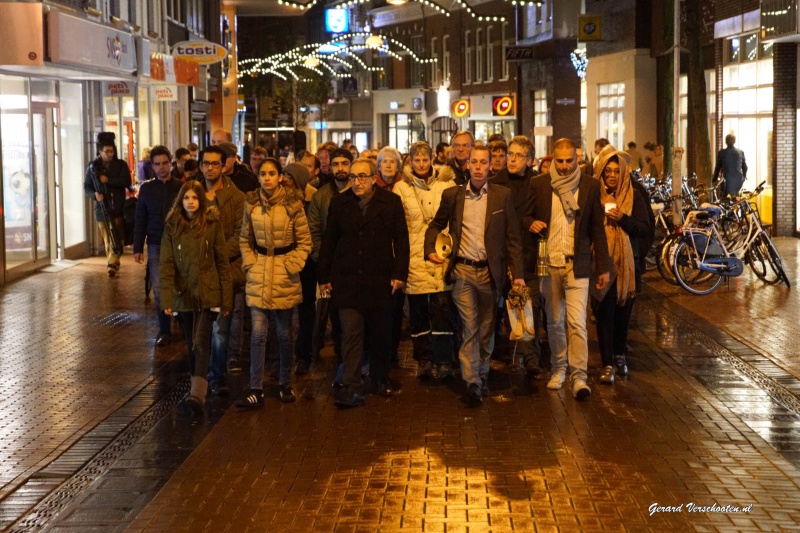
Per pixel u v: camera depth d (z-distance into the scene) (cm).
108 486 691
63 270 1853
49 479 707
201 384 876
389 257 900
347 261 895
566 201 909
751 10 2486
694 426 818
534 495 660
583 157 1495
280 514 632
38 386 976
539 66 4434
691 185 2720
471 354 902
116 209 1748
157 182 1161
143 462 742
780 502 642
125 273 1814
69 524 621
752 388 945
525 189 966
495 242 888
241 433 816
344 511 635
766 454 742
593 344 1181
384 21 6744
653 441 777
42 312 1395
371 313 896
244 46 6981
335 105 7444
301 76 6731
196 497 665
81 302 1481
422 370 994
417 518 621
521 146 1003
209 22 3869
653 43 3359
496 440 786
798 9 2081
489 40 5316
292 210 895
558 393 937
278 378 1009
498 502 648
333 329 993
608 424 827
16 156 1738
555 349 952
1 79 1664
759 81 2477
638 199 999
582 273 914
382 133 6962
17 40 1567
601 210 918
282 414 873
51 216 1931
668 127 2533
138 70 2205
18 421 853
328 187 1033
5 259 1678
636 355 1100
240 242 907
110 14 2350
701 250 1530
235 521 621
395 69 6694
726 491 663
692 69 2275
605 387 957
